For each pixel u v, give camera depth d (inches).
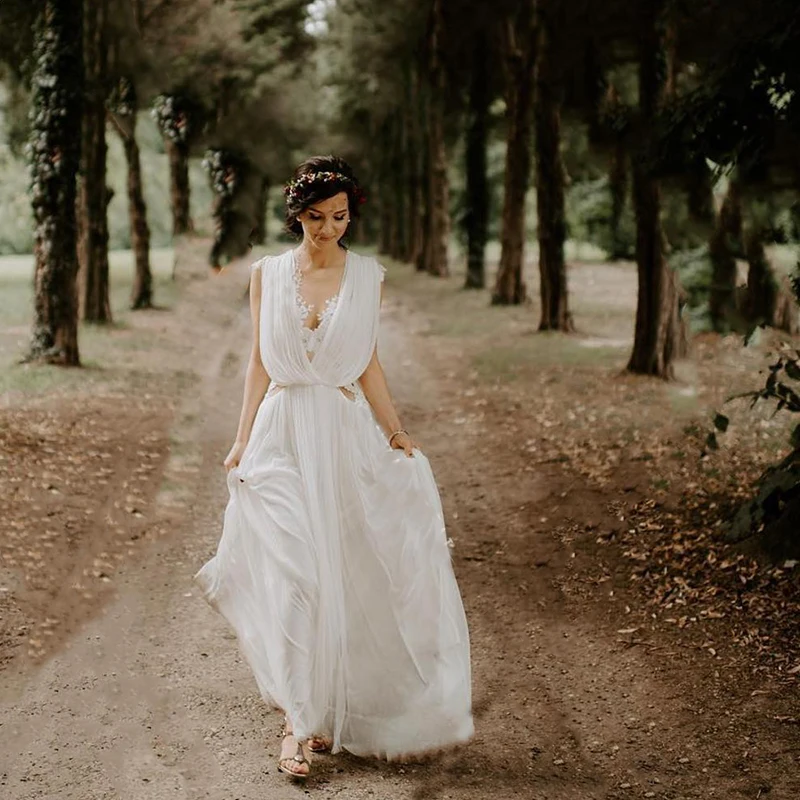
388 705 143.3
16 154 714.2
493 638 186.1
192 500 267.0
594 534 240.4
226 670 169.2
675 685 162.6
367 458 144.2
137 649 176.1
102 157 670.5
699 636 179.8
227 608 145.9
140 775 134.9
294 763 135.3
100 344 576.7
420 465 147.9
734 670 165.8
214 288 800.3
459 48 1031.0
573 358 547.8
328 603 137.0
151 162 1531.7
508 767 139.7
